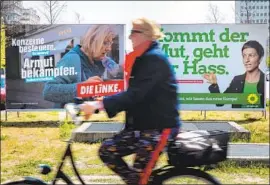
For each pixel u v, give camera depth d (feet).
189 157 12.92
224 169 23.90
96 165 25.23
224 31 47.44
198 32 47.55
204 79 47.62
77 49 46.29
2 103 50.49
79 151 29.09
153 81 12.76
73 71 46.19
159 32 13.26
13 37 46.21
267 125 41.83
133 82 13.01
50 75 46.26
